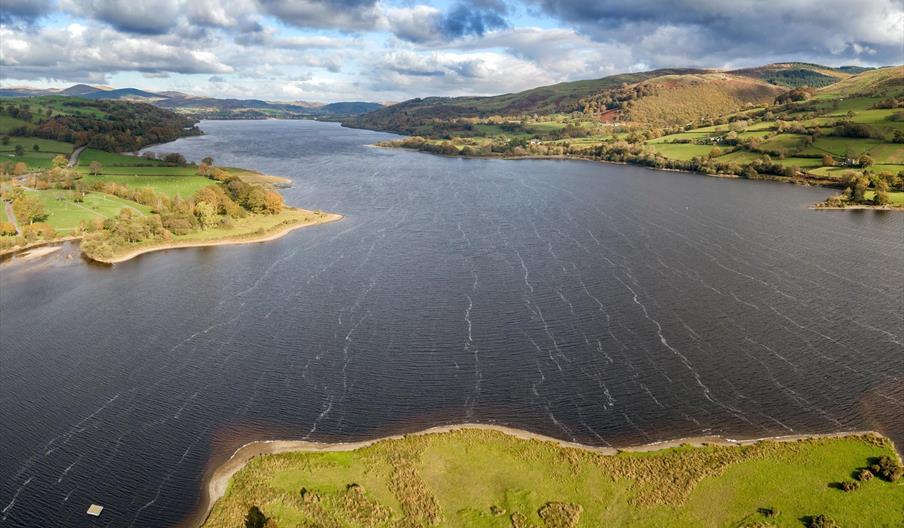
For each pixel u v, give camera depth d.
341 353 109.56
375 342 113.75
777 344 110.06
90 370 104.19
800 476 72.12
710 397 93.00
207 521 67.06
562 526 64.50
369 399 94.19
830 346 109.00
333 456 77.69
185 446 83.06
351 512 66.75
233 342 114.50
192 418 89.62
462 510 67.31
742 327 117.56
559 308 128.38
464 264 159.75
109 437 85.31
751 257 163.50
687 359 105.19
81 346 113.38
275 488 71.31
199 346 112.94
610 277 147.50
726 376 99.12
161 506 71.81
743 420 86.56
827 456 76.06
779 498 68.31
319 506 67.88
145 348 112.25
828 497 68.12
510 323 121.31
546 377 100.12
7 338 116.94
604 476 73.00
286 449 81.12
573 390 95.88
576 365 103.88
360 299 135.50
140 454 81.50
